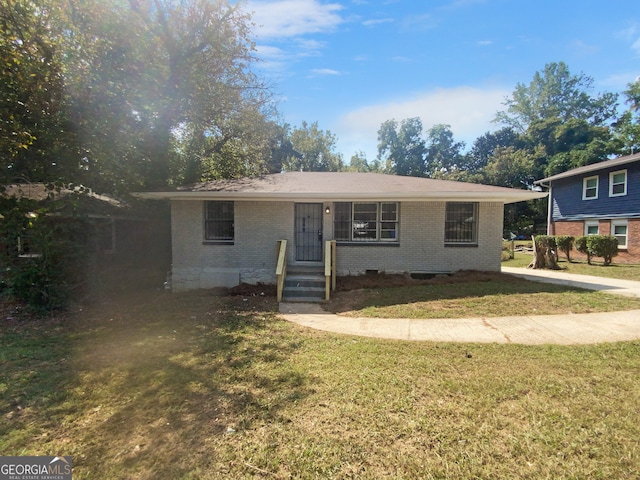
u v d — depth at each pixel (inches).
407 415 120.3
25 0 304.0
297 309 298.8
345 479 91.1
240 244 393.7
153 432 114.0
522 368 159.5
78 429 117.2
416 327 235.6
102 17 349.4
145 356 186.5
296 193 357.1
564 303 280.5
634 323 230.5
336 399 133.0
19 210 296.8
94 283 341.4
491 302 287.7
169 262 509.0
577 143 1425.9
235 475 93.4
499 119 1894.7
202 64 465.1
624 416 117.2
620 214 653.3
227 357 183.0
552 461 95.7
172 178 550.0
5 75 298.2
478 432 109.5
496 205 394.0
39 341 216.5
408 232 397.1
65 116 337.4
